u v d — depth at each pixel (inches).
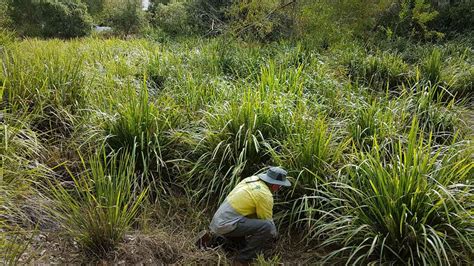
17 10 792.3
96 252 164.1
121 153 211.3
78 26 819.4
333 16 439.8
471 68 374.9
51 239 167.2
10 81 230.7
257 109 219.3
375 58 393.4
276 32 511.2
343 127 238.5
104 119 220.5
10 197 167.8
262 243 174.2
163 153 217.9
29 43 434.9
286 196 195.8
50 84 243.1
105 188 169.5
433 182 167.2
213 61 373.4
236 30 479.8
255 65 367.9
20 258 151.3
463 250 159.8
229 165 210.1
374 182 173.3
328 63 382.3
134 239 173.2
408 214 162.9
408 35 592.7
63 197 174.7
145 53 405.7
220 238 183.5
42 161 204.2
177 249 175.2
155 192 209.2
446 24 633.6
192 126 232.1
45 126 231.3
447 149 192.7
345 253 173.8
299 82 297.6
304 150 196.2
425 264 151.3
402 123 250.4
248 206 170.6
